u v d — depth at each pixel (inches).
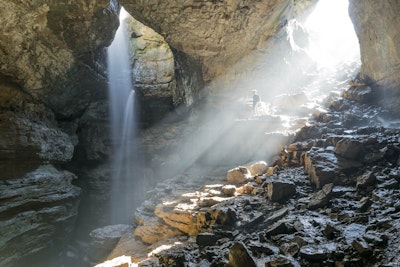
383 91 420.5
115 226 440.8
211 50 558.6
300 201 262.4
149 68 750.5
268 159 436.5
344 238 181.8
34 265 472.1
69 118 624.1
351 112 414.6
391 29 366.9
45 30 426.0
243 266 169.2
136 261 274.2
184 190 400.5
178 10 478.6
